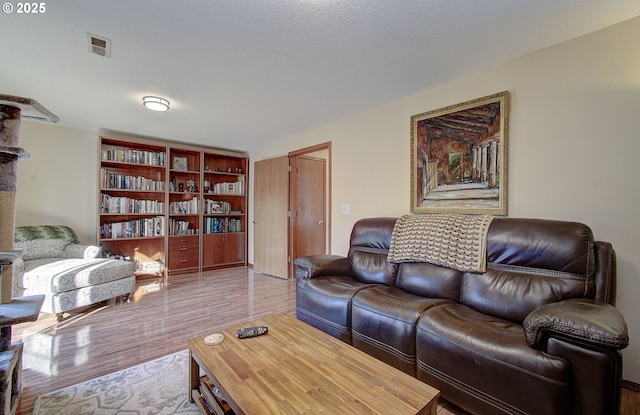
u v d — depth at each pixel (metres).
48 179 3.87
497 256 1.95
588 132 1.91
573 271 1.65
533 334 1.26
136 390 1.68
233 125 3.94
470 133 2.46
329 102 3.10
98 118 3.61
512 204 2.25
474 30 1.85
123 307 3.13
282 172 4.61
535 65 2.13
